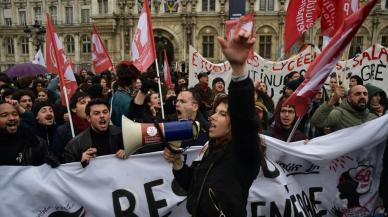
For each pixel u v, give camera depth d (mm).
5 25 41906
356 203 3898
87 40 39469
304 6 5273
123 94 5688
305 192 3789
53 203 3367
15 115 3484
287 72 9398
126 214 3473
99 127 3678
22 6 41250
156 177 3531
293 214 3484
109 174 3453
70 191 3385
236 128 2062
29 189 3312
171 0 35531
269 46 35156
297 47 17859
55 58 4750
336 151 3674
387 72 7809
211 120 2371
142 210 3498
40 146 3668
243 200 2180
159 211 3516
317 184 3807
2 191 3281
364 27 33000
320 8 5184
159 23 36312
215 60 35906
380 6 32281
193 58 10492
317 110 4855
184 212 3586
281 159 3688
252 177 2230
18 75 11102
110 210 3439
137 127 2480
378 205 4012
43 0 40500
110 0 36438
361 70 8164
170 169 3553
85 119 4859
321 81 3379
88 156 3404
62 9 40188
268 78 9594
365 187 3904
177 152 2541
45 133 5148
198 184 2328
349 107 4676
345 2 4973
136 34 5543
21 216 3312
